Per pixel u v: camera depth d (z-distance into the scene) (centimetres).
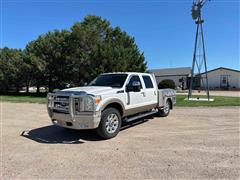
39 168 409
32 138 627
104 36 2503
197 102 1505
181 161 433
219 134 635
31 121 895
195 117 930
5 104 1567
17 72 3083
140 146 533
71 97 574
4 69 3183
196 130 690
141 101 751
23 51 3222
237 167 402
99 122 585
